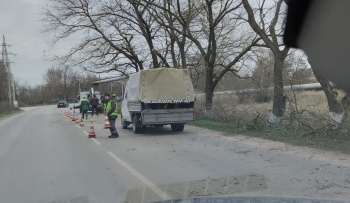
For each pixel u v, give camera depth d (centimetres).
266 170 882
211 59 2456
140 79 1812
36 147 1496
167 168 950
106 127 2211
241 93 2883
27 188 802
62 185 812
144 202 614
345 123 1238
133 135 1805
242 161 1012
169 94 1833
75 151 1333
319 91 1677
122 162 1063
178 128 1897
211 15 2369
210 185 748
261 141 1372
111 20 3178
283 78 1727
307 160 989
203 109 2464
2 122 3691
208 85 2472
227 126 1852
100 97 4694
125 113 2100
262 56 2656
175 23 2853
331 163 939
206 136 1630
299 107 1600
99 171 950
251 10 1723
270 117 1678
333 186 715
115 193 724
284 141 1312
